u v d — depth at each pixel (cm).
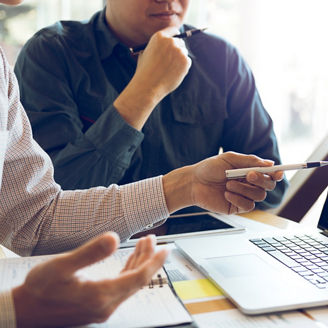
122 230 80
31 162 80
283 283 61
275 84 218
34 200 80
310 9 211
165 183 82
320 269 66
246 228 96
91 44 133
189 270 69
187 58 113
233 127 144
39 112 124
